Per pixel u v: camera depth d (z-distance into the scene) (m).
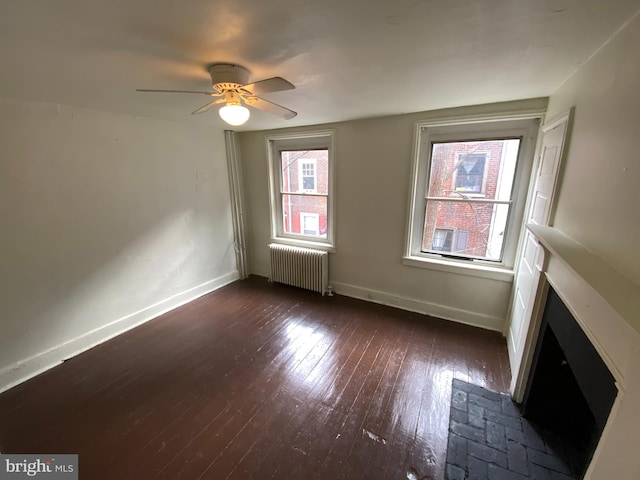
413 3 0.97
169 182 3.14
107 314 2.73
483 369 2.28
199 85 1.85
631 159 0.97
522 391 1.90
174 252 3.30
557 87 1.94
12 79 1.66
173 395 2.05
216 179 3.69
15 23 1.05
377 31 1.17
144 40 1.22
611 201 1.08
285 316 3.15
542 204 1.96
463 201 2.83
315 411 1.91
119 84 1.80
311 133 3.35
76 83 1.76
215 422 1.83
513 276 2.64
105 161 2.57
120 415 1.88
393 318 3.08
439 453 1.62
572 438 1.69
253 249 4.36
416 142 2.78
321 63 1.50
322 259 3.55
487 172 2.67
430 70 1.62
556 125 1.84
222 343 2.66
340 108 2.53
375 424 1.80
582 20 1.08
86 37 1.18
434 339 2.70
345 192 3.33
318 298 3.58
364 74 1.67
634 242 0.91
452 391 2.04
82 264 2.51
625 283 0.90
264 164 3.86
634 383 0.75
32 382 2.17
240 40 1.23
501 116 2.37
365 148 3.07
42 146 2.18
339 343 2.65
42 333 2.30
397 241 3.16
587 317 1.05
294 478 1.50
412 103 2.37
